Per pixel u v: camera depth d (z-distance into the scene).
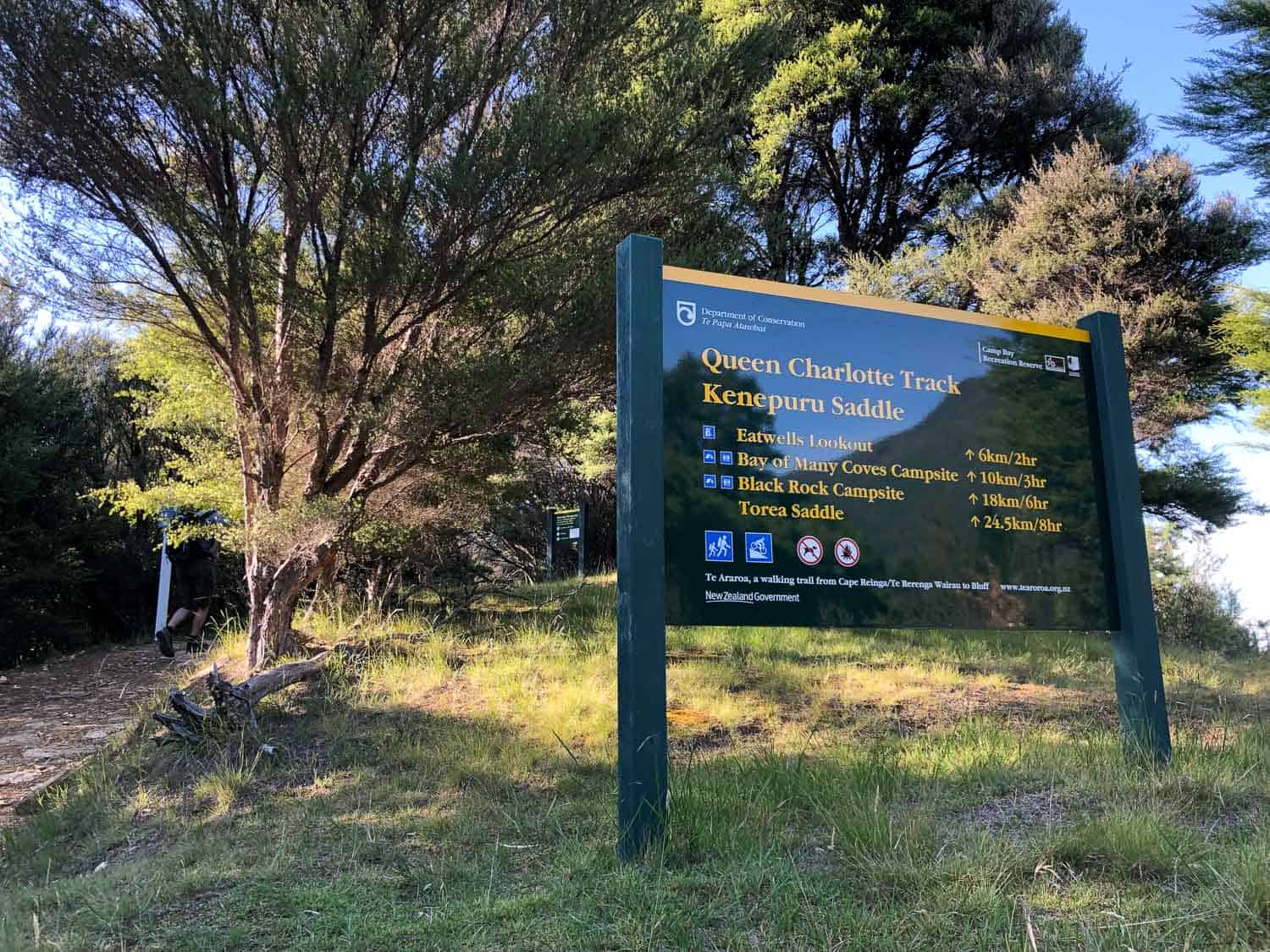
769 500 4.30
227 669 7.76
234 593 12.40
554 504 15.07
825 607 4.34
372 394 7.32
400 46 6.68
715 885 3.30
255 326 6.81
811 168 22.61
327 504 6.67
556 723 5.72
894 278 16.89
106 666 10.49
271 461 7.22
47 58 5.92
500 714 5.98
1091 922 2.89
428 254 6.68
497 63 7.07
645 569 3.79
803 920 2.99
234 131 6.14
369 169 6.50
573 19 7.23
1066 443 5.25
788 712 6.28
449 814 4.40
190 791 5.03
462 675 7.02
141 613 13.96
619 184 7.17
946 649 8.73
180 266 6.79
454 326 7.89
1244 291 11.94
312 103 6.08
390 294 6.84
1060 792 4.36
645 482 3.88
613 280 7.21
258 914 3.27
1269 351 11.95
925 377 4.89
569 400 8.48
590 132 6.62
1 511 12.20
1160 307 12.75
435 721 5.89
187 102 6.13
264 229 7.36
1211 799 4.23
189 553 9.92
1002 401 5.10
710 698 6.46
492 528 13.91
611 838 3.91
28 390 12.69
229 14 6.10
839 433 4.55
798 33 18.83
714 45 8.05
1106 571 5.21
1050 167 17.20
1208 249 13.15
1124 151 18.09
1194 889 3.18
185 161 6.86
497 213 6.66
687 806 3.83
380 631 8.34
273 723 5.95
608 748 5.37
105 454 14.33
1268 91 12.08
